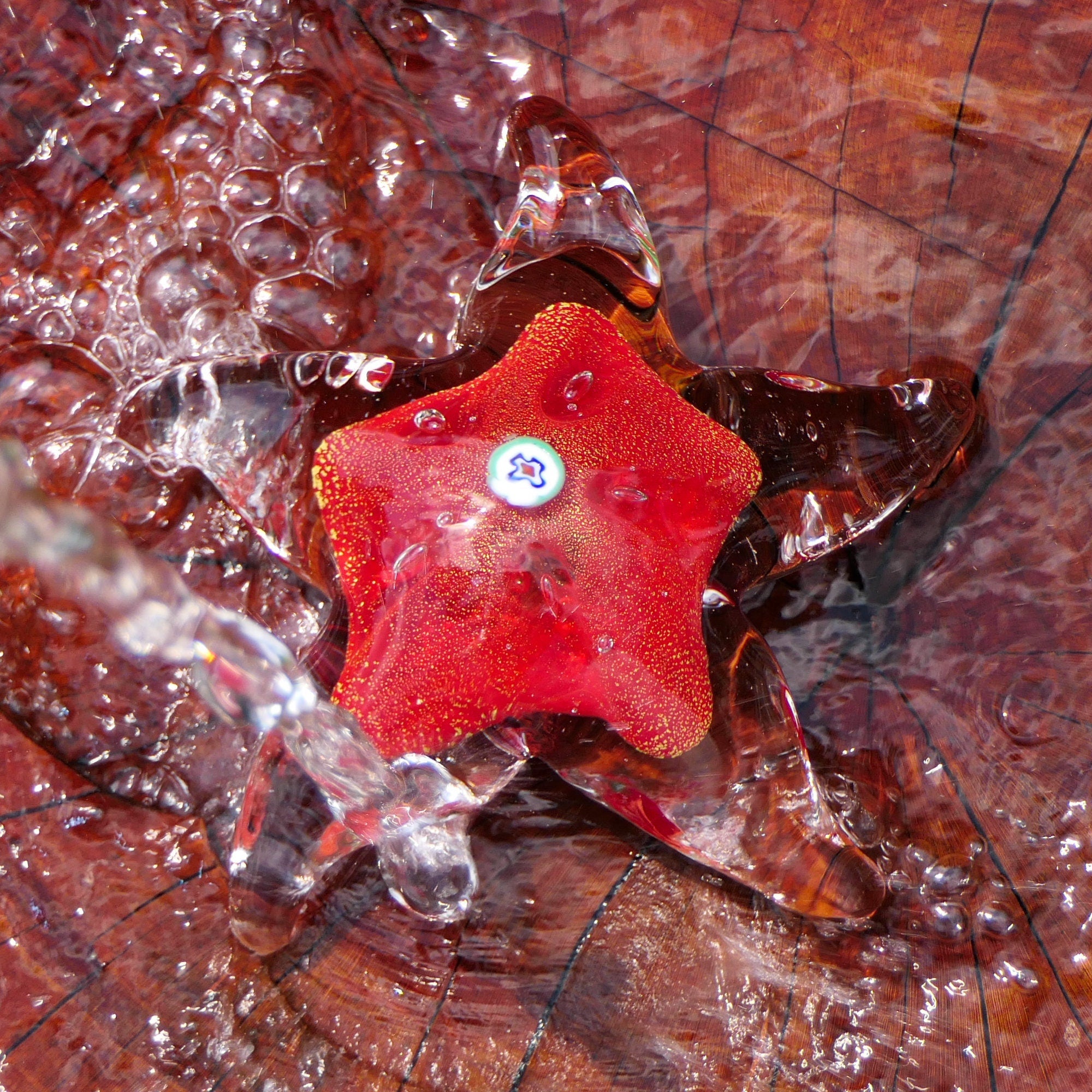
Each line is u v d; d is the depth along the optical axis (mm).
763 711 737
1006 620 756
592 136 774
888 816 748
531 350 737
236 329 777
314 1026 732
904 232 778
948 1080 729
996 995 735
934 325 773
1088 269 772
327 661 735
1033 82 778
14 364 774
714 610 739
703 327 777
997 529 761
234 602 763
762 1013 735
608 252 760
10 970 730
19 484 709
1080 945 736
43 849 742
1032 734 750
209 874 743
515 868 745
